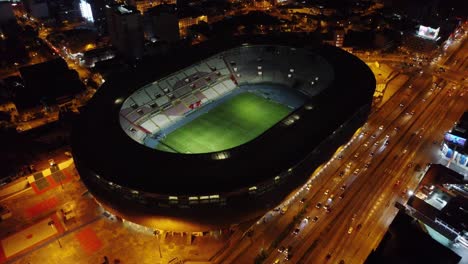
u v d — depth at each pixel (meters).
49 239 79.12
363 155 103.12
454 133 99.88
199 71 129.38
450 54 167.12
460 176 75.88
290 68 131.75
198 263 74.00
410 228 62.47
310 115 92.56
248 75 134.12
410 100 130.75
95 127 87.56
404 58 163.00
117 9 161.75
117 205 75.62
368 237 78.69
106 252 76.25
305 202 87.75
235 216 75.38
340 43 168.50
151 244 78.00
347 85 104.75
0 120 119.75
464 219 63.28
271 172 74.81
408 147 106.50
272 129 87.38
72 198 89.88
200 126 111.81
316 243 77.81
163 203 71.06
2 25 186.62
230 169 75.31
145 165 76.00
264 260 74.38
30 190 91.94
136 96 111.06
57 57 168.88
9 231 81.19
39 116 126.31
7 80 143.25
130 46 161.88
